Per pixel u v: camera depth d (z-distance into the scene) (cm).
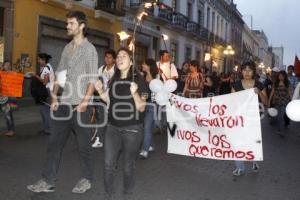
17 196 521
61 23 1850
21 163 695
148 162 747
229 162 767
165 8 2866
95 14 2117
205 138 673
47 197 521
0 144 854
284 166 755
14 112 1388
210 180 639
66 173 642
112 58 830
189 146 685
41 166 678
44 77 959
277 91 1118
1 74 937
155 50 2861
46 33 1770
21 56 1623
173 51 3209
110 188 477
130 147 473
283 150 921
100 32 2170
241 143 652
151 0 2488
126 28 2425
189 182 622
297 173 704
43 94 965
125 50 482
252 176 674
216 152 668
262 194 575
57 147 534
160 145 927
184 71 1255
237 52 6041
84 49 519
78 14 520
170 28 3069
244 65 690
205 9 4081
